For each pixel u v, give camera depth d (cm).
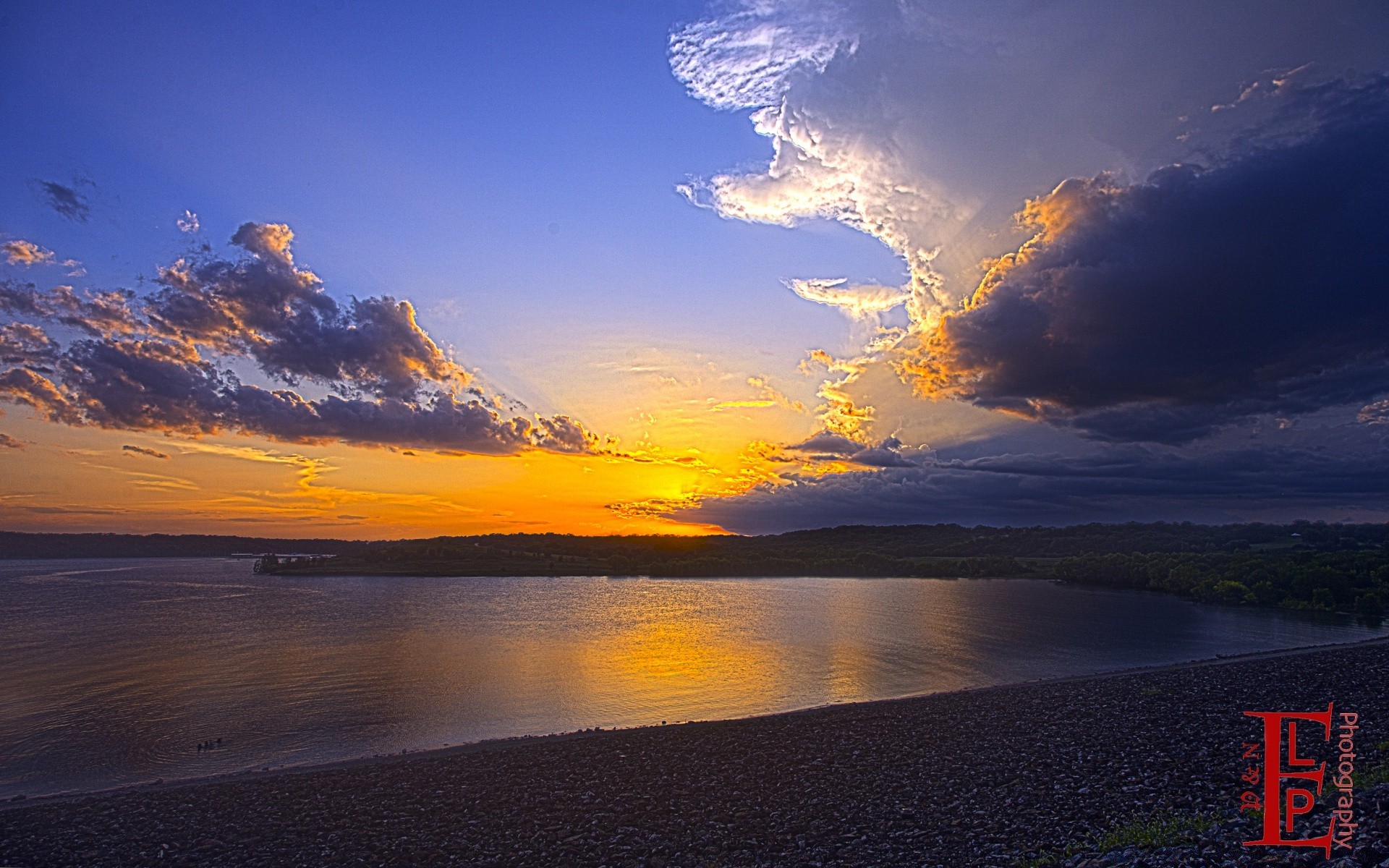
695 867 1773
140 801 2480
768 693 4478
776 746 2898
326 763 3019
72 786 2931
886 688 4603
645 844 1939
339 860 1934
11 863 1986
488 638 7269
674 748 2936
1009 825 1877
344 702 4356
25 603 11819
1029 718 3159
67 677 5300
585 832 2053
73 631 8062
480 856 1917
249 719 3959
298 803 2406
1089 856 1580
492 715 3959
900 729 3098
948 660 5684
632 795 2358
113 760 3275
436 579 18850
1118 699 3469
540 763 2781
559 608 10706
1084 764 2412
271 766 3095
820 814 2084
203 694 4612
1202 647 6247
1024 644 6488
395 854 1961
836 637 7106
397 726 3769
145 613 10094
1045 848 1695
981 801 2106
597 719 3853
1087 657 5784
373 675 5234
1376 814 1514
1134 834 1684
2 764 3238
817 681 4859
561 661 5784
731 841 1923
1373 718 2764
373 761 2967
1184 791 2041
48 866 1962
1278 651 5347
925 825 1942
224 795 2522
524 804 2316
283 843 2072
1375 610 9075
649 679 4984
